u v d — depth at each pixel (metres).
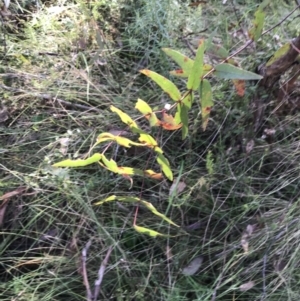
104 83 1.42
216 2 1.60
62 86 1.37
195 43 1.38
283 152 1.29
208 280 1.16
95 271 1.14
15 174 1.20
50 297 1.09
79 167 1.25
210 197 1.23
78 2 1.56
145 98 1.37
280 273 1.11
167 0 1.52
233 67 1.03
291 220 1.17
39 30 1.54
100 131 1.30
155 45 1.49
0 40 1.45
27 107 1.34
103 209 1.21
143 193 1.24
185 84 1.38
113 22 1.55
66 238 1.19
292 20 1.43
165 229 1.20
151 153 1.24
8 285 1.12
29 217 1.20
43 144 1.30
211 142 1.30
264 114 1.31
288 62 1.18
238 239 1.18
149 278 1.14
